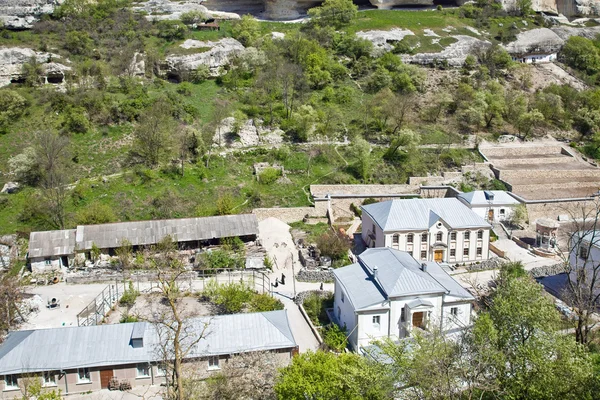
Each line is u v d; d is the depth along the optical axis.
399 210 76.06
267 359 47.31
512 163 104.38
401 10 155.38
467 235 75.94
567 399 34.34
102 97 100.00
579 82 136.88
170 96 104.44
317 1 146.62
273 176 90.19
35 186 82.62
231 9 147.75
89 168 86.81
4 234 74.56
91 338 50.28
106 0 133.50
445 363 36.25
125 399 47.75
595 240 65.75
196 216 79.88
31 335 50.12
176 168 88.62
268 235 79.06
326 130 103.88
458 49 136.62
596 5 168.50
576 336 47.03
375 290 57.38
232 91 113.25
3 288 57.97
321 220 85.19
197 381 44.06
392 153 99.19
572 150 110.94
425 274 58.94
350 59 130.62
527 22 157.00
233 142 98.31
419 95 121.06
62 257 70.25
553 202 90.25
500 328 40.84
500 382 36.66
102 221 75.31
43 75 106.62
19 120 94.56
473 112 110.25
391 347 40.44
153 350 48.97
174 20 131.12
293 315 61.38
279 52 124.44
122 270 69.06
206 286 64.31
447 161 100.81
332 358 41.28
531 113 112.69
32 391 41.69
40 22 122.56
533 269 72.62
